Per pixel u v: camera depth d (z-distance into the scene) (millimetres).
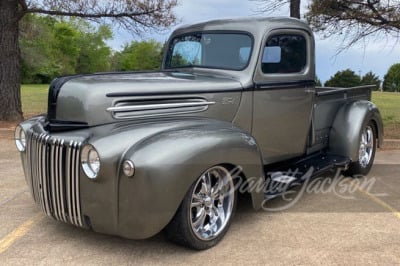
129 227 3217
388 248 3600
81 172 3281
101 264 3326
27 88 35938
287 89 4660
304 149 5148
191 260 3396
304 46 4863
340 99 5797
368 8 8914
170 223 3400
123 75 4125
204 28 4770
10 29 9906
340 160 5363
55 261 3365
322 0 8969
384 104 17016
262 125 4461
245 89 4238
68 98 3578
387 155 7367
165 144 3236
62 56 63812
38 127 3807
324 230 3990
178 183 3229
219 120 4031
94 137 3316
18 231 3928
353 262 3350
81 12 10102
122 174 3150
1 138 8508
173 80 3986
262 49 4359
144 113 3691
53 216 3602
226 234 3855
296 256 3453
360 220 4242
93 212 3283
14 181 5539
